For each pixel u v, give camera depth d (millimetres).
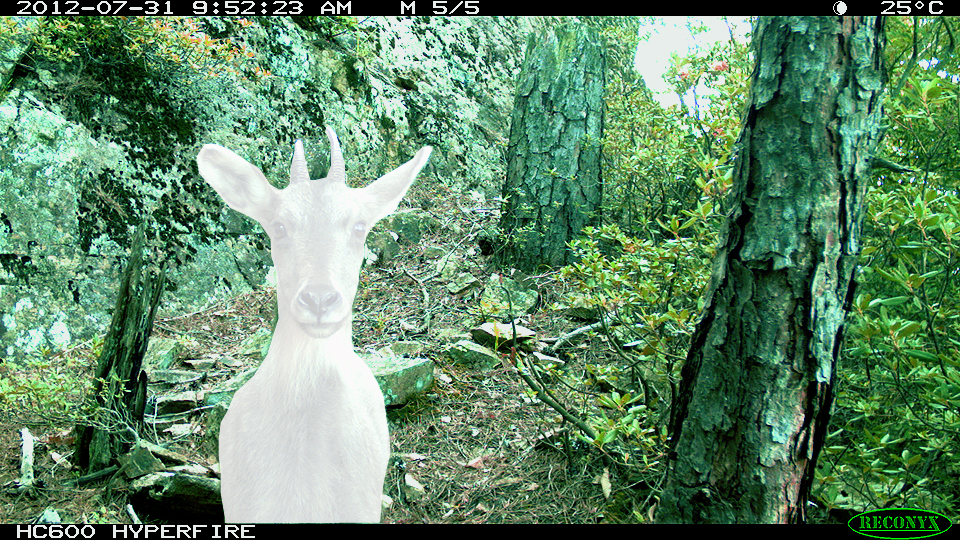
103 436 3342
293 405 1865
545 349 4449
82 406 3266
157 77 5805
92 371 4430
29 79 5184
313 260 1813
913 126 2871
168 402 3859
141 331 3381
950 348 2695
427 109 8016
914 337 2600
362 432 1943
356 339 4848
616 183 6184
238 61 6328
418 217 6664
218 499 2943
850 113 2137
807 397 2197
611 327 4102
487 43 9594
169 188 5633
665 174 5016
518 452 3488
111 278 5121
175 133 5789
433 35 8797
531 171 5887
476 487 3230
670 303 3543
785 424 2191
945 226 2266
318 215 1860
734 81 3531
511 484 3230
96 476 3254
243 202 1938
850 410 2959
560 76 5898
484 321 4844
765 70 2215
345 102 7082
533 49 6184
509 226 5988
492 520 2975
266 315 5488
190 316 5281
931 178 2908
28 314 4668
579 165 5840
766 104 2199
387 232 6301
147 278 3414
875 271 2492
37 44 5152
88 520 2918
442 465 3428
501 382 4160
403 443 3611
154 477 3092
